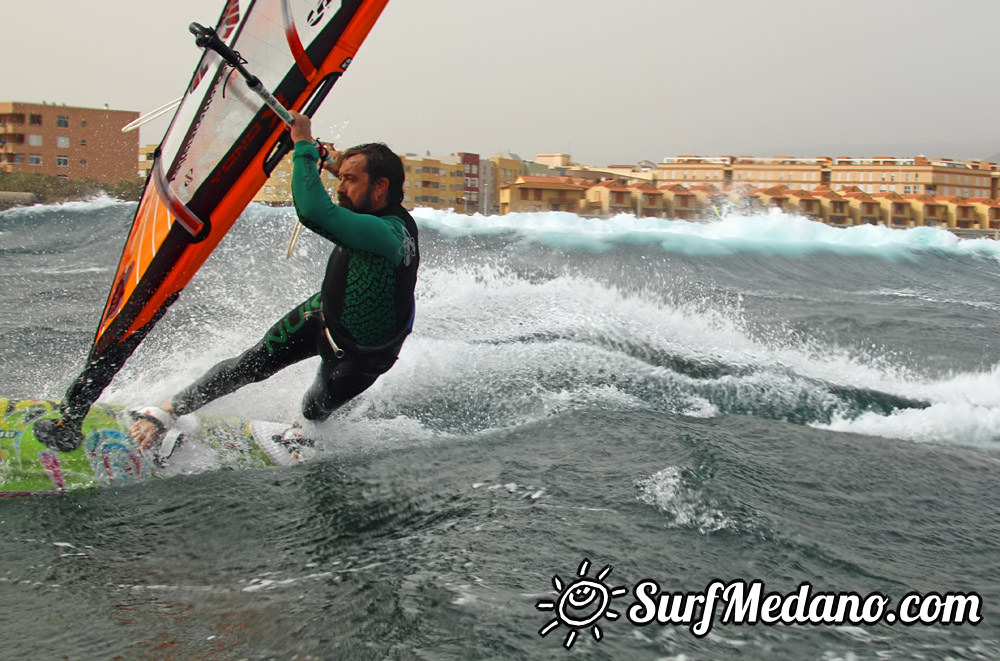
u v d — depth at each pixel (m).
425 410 5.21
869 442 5.16
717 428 5.19
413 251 4.17
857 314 12.45
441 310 7.84
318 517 3.54
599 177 112.69
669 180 107.00
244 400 5.02
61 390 5.54
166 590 2.84
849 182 109.56
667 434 4.83
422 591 2.80
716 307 12.01
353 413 5.03
